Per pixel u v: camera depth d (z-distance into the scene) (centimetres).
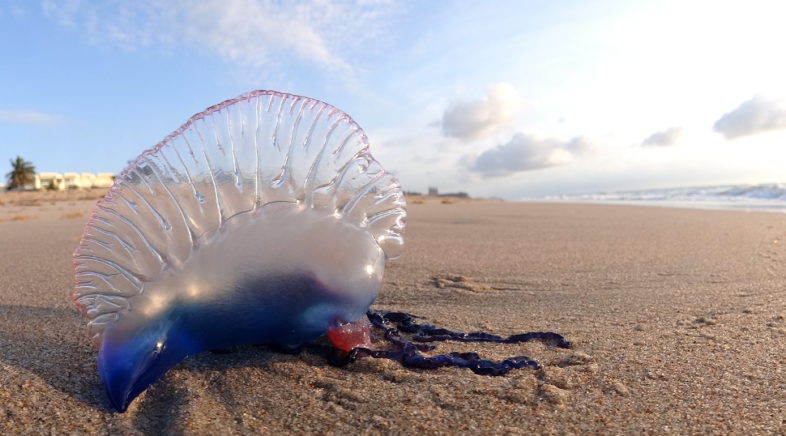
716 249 53
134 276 18
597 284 38
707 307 30
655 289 35
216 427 16
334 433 16
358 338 21
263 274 19
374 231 22
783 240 59
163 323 18
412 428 16
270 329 20
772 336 24
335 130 21
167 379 19
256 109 20
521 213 110
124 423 17
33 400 18
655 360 21
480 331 27
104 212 18
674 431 16
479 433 16
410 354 21
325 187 20
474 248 55
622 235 67
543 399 18
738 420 16
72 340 24
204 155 19
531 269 43
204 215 19
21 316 28
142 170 19
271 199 19
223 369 20
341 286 20
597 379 19
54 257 52
